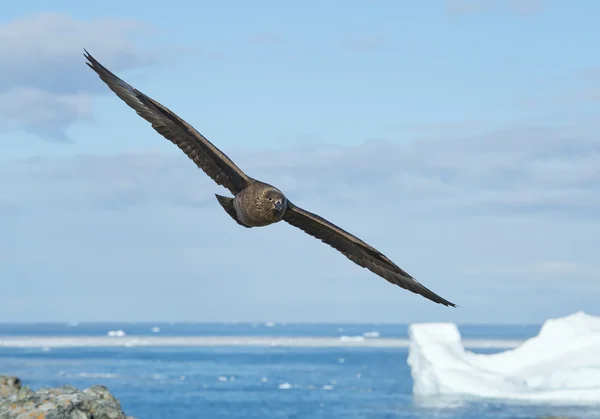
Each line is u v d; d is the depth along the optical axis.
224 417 63.34
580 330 62.56
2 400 16.62
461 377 61.66
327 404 69.31
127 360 130.88
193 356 144.75
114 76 11.03
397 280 11.19
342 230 11.15
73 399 16.47
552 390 57.84
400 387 83.00
